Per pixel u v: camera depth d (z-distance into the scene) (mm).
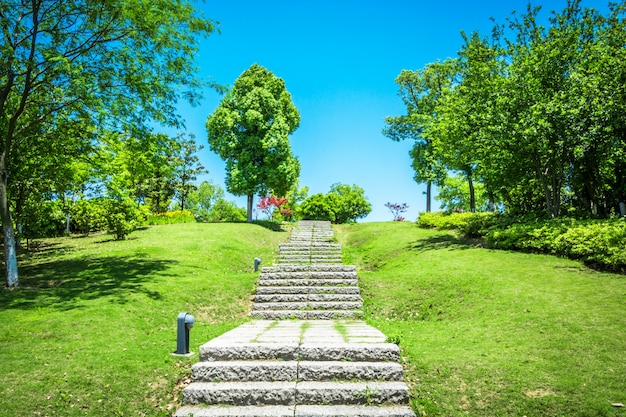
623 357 6234
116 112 13945
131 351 7262
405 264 16406
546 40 17422
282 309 12078
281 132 31391
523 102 16500
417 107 34938
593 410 5094
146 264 15750
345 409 5543
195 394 5848
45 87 14008
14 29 12422
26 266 16859
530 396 5484
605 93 14609
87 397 5793
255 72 32656
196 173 45281
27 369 6383
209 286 13039
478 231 19719
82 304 10125
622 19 16297
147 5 12641
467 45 19797
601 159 16719
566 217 15797
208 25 14328
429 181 35000
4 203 12398
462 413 5387
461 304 10758
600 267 11891
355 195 60188
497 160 18750
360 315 11578
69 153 15773
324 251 21547
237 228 27328
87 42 13211
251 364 6320
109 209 23016
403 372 6363
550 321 8039
